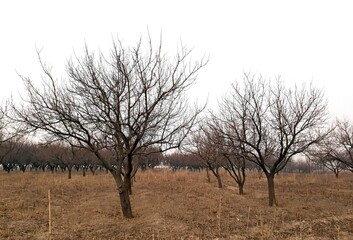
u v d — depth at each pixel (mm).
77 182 26016
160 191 21094
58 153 38906
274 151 18109
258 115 16719
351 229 11758
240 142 17141
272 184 16844
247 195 21156
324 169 71188
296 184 30984
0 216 12477
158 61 13695
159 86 12562
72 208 14883
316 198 19969
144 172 38500
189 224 11781
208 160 26047
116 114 12375
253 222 12570
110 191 21438
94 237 9859
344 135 27750
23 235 10102
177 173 37906
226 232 10891
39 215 12969
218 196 19172
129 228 10992
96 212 13711
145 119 12305
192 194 19656
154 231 10664
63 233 10414
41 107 11891
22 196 17734
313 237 10492
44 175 36375
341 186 29547
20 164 51344
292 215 14109
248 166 58500
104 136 13305
